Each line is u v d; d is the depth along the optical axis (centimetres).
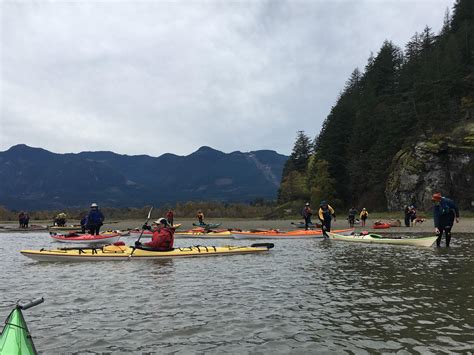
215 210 7338
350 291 975
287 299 915
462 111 5684
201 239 2938
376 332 671
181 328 721
